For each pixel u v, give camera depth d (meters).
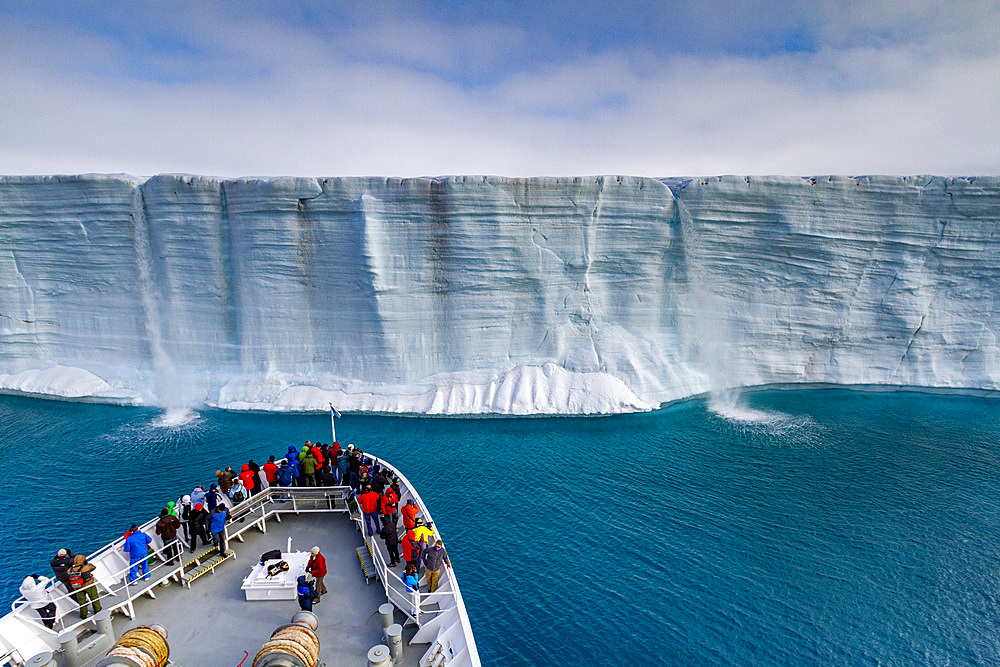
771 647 11.36
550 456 19.89
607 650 11.24
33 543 14.29
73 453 19.66
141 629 7.79
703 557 14.16
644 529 15.34
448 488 17.52
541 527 15.40
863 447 20.61
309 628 7.95
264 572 9.80
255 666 7.04
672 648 11.31
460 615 8.36
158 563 10.13
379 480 11.60
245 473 12.38
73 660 7.92
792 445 20.81
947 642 11.53
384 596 9.59
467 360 25.08
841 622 12.04
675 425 22.84
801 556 14.22
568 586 13.05
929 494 17.23
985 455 19.94
